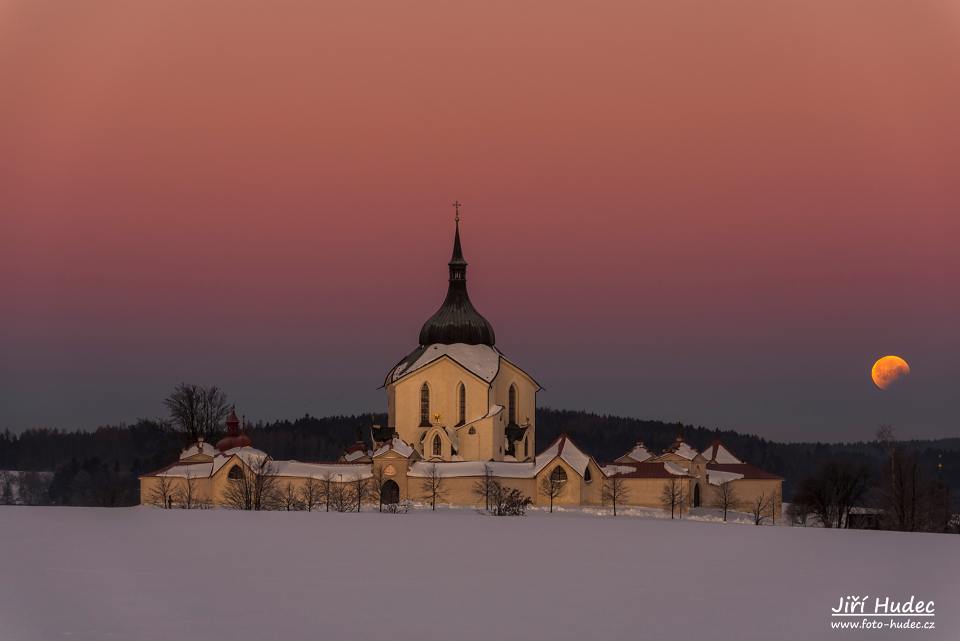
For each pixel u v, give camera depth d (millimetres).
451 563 117250
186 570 109625
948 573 110188
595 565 116562
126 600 92062
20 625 82000
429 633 79875
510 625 82500
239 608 88500
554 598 93938
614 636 79562
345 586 99750
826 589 100000
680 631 81375
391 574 107938
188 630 80438
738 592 97688
